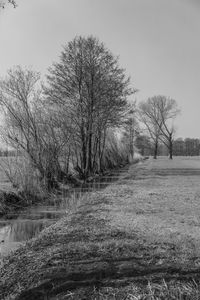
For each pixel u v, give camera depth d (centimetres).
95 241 1041
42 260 909
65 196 2377
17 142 2383
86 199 1980
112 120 4025
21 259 952
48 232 1204
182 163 6906
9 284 806
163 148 13925
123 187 2416
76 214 1502
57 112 3056
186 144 13962
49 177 2609
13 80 2509
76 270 809
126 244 985
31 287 761
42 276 800
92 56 3803
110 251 937
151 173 3916
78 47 3803
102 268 809
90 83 3775
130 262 839
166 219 1313
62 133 2956
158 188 2325
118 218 1353
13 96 2483
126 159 7281
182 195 1936
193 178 3153
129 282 728
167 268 784
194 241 1009
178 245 969
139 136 9119
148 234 1096
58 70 3759
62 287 736
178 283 706
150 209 1523
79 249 967
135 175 3650
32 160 2433
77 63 3753
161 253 898
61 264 862
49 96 3547
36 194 2241
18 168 2253
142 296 665
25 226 1519
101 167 4588
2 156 2302
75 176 3356
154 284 705
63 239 1090
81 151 3662
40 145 2559
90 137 3825
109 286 721
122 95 3906
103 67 3847
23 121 2458
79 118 3575
